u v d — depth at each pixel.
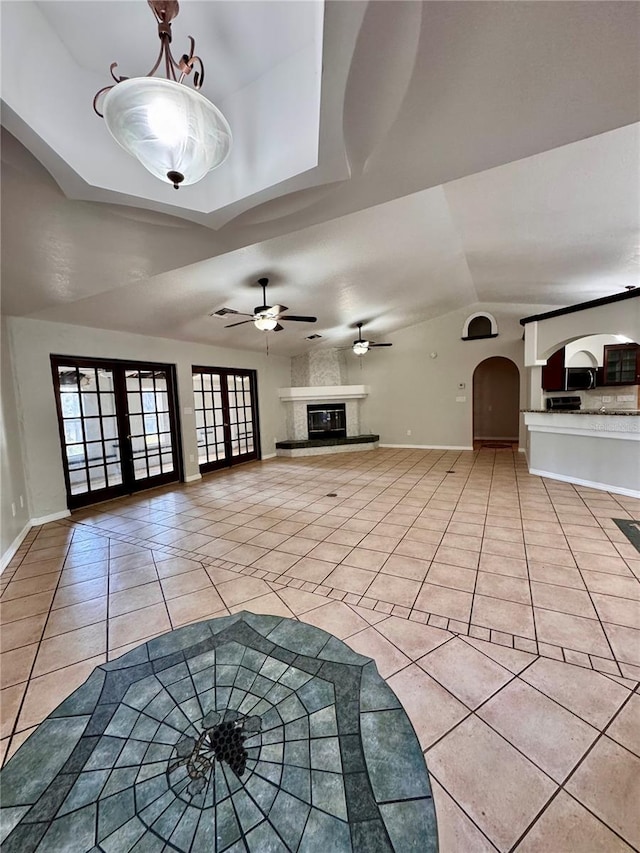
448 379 7.84
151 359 5.39
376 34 1.02
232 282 4.14
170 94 1.10
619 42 1.06
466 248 4.26
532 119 1.41
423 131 1.46
